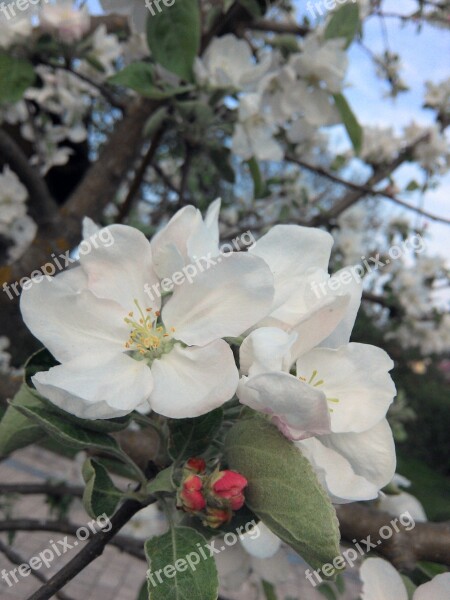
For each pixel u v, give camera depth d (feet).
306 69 0.75
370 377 0.30
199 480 0.29
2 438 0.34
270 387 0.25
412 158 1.13
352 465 0.30
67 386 0.28
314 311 0.28
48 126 1.12
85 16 0.71
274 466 0.27
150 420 0.32
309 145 1.03
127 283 0.31
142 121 0.78
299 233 0.32
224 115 0.73
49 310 0.30
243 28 0.75
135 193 0.75
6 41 0.67
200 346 0.29
